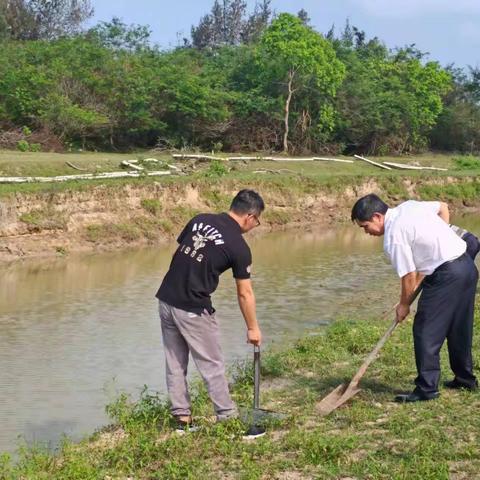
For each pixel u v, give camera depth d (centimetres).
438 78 4259
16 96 3016
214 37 7088
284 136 3662
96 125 3141
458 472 528
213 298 1441
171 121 3438
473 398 682
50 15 4944
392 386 743
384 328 1035
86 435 709
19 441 745
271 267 1859
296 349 957
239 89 3741
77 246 2008
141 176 2412
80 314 1320
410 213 656
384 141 4109
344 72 3750
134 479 552
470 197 3350
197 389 775
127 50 3688
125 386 927
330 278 1719
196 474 546
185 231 621
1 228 1912
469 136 4716
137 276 1708
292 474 541
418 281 675
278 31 3641
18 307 1366
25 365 1012
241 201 616
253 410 655
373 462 545
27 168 2328
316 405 686
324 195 2900
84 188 2138
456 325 685
